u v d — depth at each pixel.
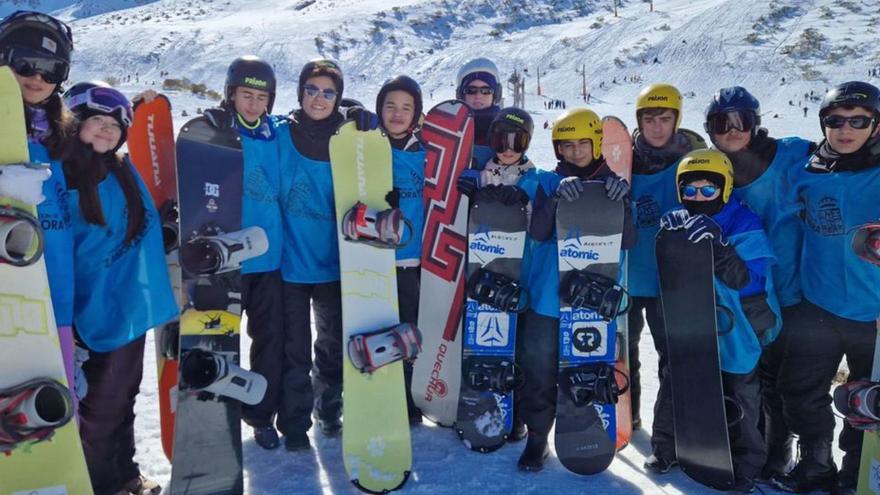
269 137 3.53
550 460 3.60
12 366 2.49
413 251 3.89
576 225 3.44
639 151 3.74
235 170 3.32
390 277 3.53
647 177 3.71
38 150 2.67
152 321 2.93
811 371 3.20
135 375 2.97
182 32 99.56
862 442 3.07
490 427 3.68
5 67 2.50
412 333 3.38
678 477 3.42
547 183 3.60
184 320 3.13
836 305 3.11
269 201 3.51
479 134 4.17
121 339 2.88
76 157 2.74
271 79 3.43
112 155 2.87
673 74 66.38
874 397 2.73
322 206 3.62
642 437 3.90
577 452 3.41
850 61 59.91
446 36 101.31
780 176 3.35
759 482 3.35
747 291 3.23
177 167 3.21
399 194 3.72
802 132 26.25
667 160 3.66
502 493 3.26
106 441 2.95
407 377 4.04
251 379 3.14
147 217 2.96
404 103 3.73
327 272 3.67
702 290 3.17
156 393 4.36
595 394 3.35
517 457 3.64
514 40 93.44
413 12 106.56
